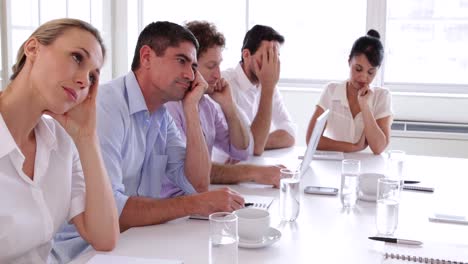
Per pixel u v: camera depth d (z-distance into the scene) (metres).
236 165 2.13
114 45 4.45
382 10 4.29
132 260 1.25
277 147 2.93
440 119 4.16
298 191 1.61
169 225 1.54
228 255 1.17
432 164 2.53
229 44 4.62
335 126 3.04
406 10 4.32
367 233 1.49
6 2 2.97
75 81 1.24
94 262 1.23
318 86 4.56
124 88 1.78
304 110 4.41
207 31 2.29
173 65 1.76
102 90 1.72
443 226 1.58
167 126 2.00
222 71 2.97
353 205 1.78
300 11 4.49
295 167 2.38
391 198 1.57
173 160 1.98
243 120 2.54
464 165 2.52
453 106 4.12
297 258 1.29
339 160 2.59
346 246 1.38
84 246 1.58
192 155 1.97
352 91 3.04
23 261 1.34
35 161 1.31
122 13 4.41
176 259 1.27
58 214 1.37
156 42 1.75
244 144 2.52
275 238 1.39
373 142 2.79
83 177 1.44
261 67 2.78
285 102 4.43
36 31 1.25
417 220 1.64
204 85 2.00
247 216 1.42
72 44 1.23
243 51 2.89
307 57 4.55
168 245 1.37
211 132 2.47
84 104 1.38
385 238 1.42
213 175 2.09
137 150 1.81
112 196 1.40
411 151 4.11
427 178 2.23
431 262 1.26
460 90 4.31
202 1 4.62
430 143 4.05
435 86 4.36
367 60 2.85
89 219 1.35
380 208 1.47
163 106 1.94
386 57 4.41
